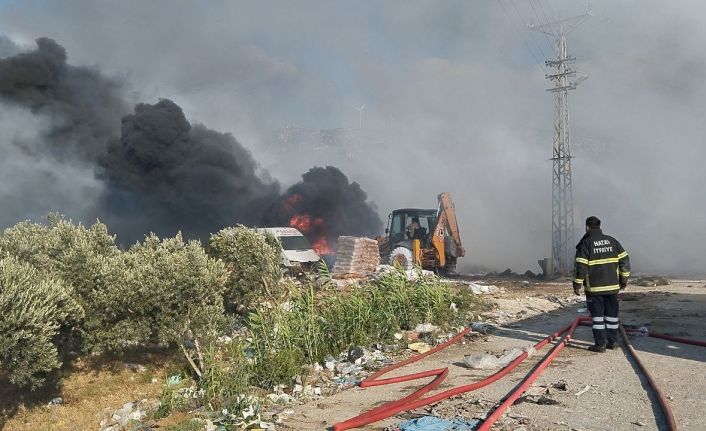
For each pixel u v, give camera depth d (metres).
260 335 9.88
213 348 9.25
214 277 9.91
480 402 6.50
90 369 10.40
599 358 8.55
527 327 11.84
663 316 12.53
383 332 10.81
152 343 11.61
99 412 8.41
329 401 7.29
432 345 10.58
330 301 11.51
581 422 5.65
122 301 9.59
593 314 9.06
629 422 5.61
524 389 6.87
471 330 11.65
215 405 7.58
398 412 6.34
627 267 9.02
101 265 10.06
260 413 6.98
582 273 8.98
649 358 8.38
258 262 13.06
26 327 7.78
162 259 9.88
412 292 12.37
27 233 12.17
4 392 9.19
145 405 8.42
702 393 6.43
